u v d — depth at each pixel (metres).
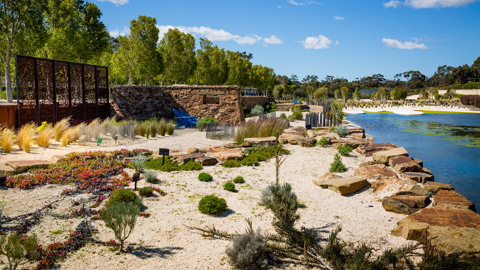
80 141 14.24
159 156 11.81
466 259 4.12
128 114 23.22
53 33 24.23
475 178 11.26
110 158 10.78
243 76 55.88
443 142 19.77
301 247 5.05
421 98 83.81
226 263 4.92
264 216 6.94
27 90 16.38
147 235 5.73
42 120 17.34
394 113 48.88
